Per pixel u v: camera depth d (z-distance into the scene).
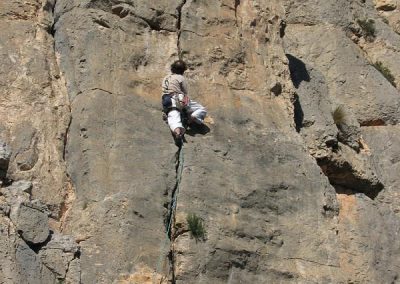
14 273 13.44
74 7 16.98
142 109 16.30
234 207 15.80
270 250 15.75
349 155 18.45
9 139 15.44
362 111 20.70
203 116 16.44
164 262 14.91
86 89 16.19
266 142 16.83
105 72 16.42
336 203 16.97
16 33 16.55
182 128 16.12
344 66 21.16
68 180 15.48
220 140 16.47
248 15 18.22
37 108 15.90
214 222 15.45
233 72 17.47
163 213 15.30
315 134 18.27
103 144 15.69
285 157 16.81
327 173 18.14
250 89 17.48
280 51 18.31
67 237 14.41
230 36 17.77
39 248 14.02
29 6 16.94
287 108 17.72
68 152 15.72
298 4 22.08
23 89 16.02
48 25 16.95
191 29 17.44
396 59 22.61
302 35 21.61
